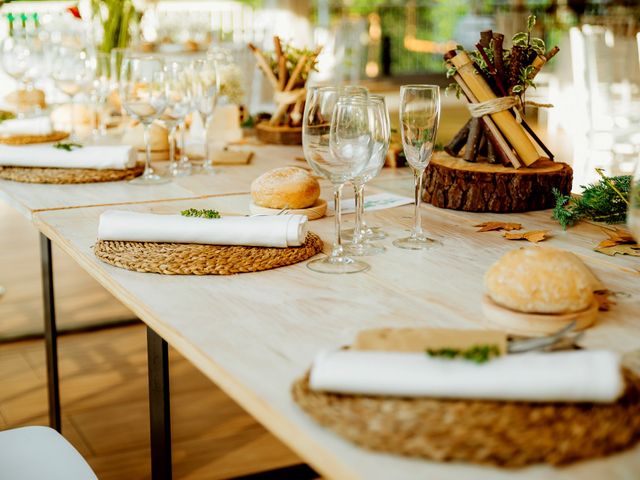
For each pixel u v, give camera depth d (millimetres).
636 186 1036
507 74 1703
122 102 2004
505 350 822
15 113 2939
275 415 796
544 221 1613
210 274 1247
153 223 1337
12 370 2809
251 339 997
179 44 4676
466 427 713
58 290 3578
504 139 1708
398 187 1969
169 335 1033
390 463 696
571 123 4824
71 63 2545
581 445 695
